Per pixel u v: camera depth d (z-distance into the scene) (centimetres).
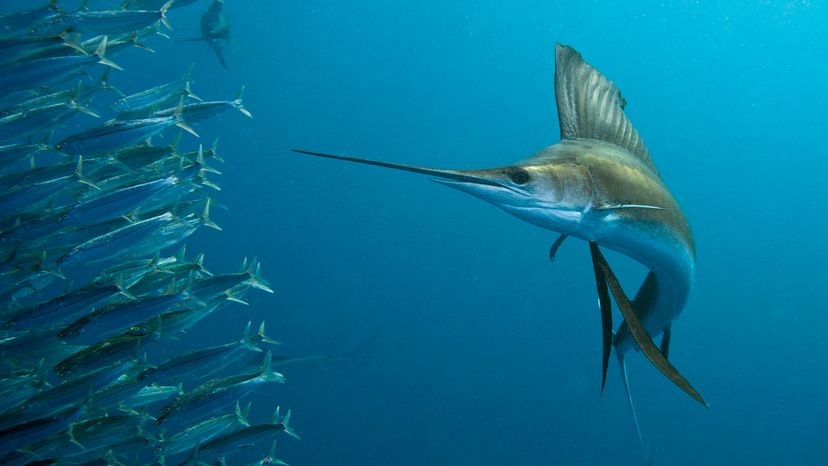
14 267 463
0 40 444
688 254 277
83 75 530
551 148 242
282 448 2209
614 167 237
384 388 2702
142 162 535
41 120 497
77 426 418
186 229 518
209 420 460
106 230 491
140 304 430
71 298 436
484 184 208
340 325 3050
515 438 2638
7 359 433
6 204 461
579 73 281
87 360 411
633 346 337
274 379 464
